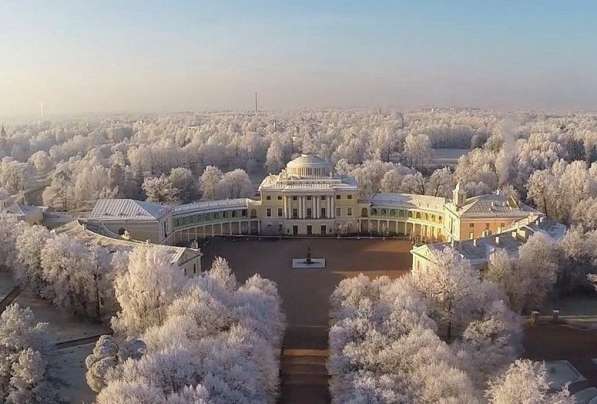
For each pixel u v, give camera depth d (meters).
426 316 108.19
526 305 141.38
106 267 138.38
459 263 126.06
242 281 171.88
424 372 87.00
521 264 137.75
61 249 139.50
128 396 78.50
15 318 102.31
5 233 166.88
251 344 98.00
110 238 170.38
